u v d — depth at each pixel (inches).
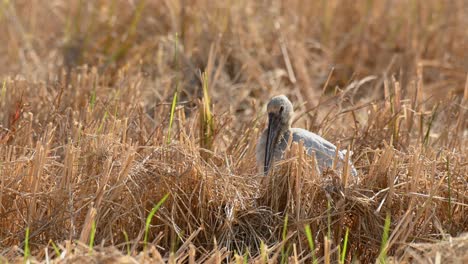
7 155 406.0
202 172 397.1
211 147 463.5
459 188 407.5
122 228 383.6
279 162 395.9
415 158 404.2
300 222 383.9
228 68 639.8
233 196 398.6
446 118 519.8
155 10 700.0
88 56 658.8
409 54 670.5
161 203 376.5
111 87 582.2
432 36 688.4
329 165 433.4
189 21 669.3
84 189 385.7
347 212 392.5
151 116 557.6
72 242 359.9
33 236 372.2
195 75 613.3
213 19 658.2
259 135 494.6
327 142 449.7
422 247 359.3
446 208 400.5
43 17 714.8
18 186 391.5
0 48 684.1
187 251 377.4
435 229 390.9
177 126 482.0
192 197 398.0
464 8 716.7
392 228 387.9
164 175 394.9
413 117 498.9
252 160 460.4
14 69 639.8
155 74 627.2
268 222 393.7
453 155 438.3
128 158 382.9
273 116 457.1
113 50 669.3
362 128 501.4
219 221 396.2
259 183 416.5
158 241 373.1
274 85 622.8
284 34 671.8
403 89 571.5
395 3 712.4
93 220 349.7
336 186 393.7
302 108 569.0
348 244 390.9
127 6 702.5
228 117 490.6
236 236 393.7
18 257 343.0
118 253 323.9
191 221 394.9
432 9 703.7
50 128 430.3
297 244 385.1
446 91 637.3
